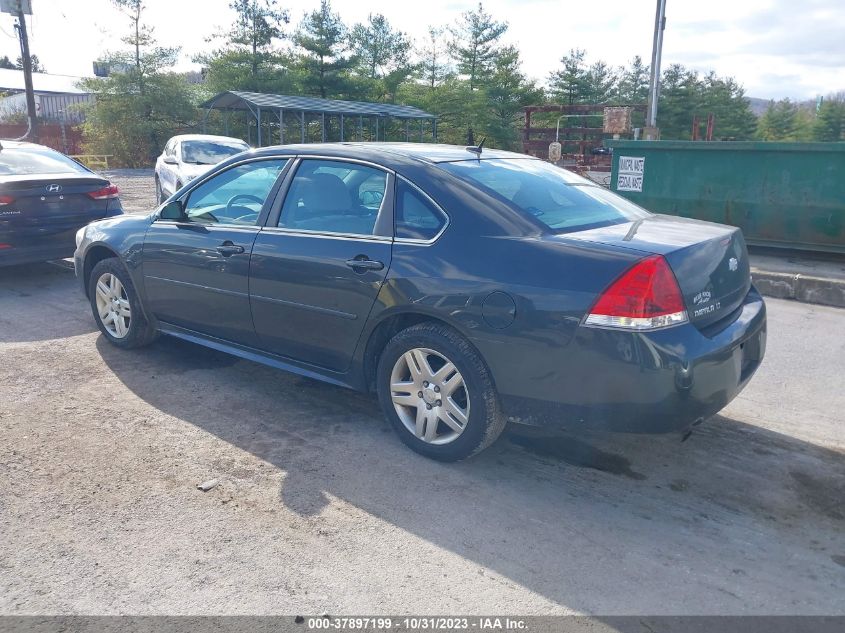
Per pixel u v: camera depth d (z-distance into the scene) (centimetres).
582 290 320
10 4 2784
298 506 336
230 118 4788
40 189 737
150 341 550
